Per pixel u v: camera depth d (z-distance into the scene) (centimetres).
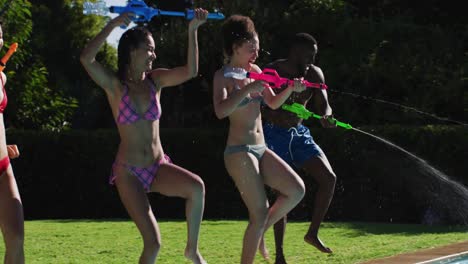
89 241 912
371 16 1633
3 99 526
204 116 1722
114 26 529
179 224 1142
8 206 512
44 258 778
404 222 1263
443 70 1473
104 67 541
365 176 1285
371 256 737
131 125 543
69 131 1523
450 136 1234
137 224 541
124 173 545
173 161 1443
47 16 2312
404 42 1542
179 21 1739
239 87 603
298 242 870
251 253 607
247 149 600
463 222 1215
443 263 678
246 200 605
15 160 1530
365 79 1469
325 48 1579
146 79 557
